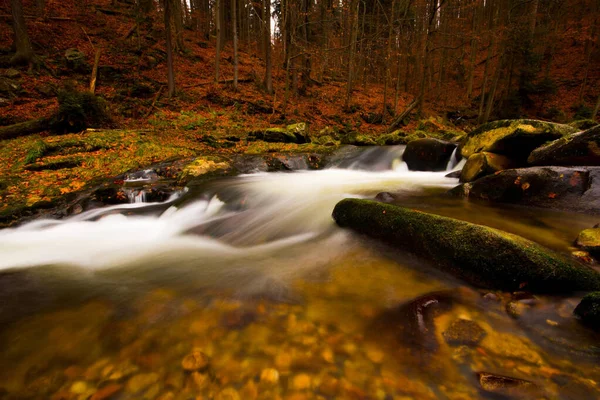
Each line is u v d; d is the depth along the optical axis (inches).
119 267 153.3
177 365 80.2
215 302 111.6
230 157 388.8
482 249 110.7
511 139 241.9
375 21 948.6
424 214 139.3
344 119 751.7
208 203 262.1
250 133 528.7
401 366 76.7
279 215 221.3
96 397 71.4
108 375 77.9
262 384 73.2
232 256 164.9
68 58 617.3
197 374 76.8
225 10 1181.7
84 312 107.7
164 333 93.9
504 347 79.6
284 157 408.2
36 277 141.5
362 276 125.6
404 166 384.2
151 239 202.4
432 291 110.4
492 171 234.7
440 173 335.9
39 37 665.6
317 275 129.6
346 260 140.9
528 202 184.2
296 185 295.1
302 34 875.4
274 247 172.7
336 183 298.8
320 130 643.5
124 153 374.9
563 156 196.7
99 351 86.8
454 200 210.7
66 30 740.0
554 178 177.9
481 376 70.3
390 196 218.8
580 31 905.5
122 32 823.1
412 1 802.8
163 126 519.5
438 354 79.2
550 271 99.7
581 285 100.4
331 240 167.2
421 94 740.7
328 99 864.9
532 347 79.0
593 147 181.8
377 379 73.2
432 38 721.0
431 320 91.0
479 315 93.0
